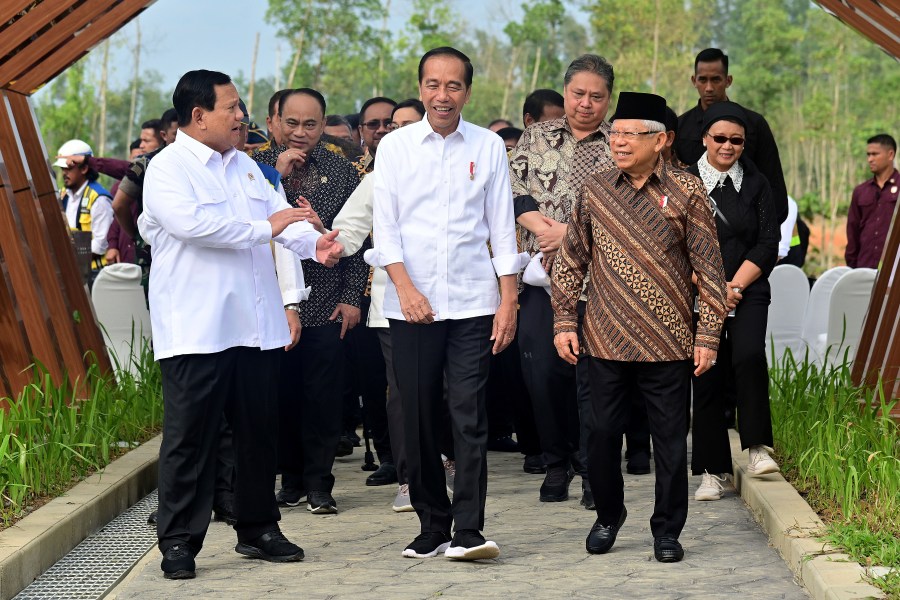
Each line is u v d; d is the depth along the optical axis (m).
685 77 63.69
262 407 6.15
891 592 4.96
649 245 5.97
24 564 5.81
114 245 13.50
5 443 6.77
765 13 65.56
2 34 8.83
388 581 5.76
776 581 5.67
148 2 9.27
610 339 6.02
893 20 8.51
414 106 8.77
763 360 7.34
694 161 9.23
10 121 9.31
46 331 9.21
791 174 64.62
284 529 7.01
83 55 9.44
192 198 5.89
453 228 6.14
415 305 6.00
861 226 15.12
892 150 14.80
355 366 8.63
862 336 9.50
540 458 8.88
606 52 64.69
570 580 5.72
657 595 5.45
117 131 77.50
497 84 78.44
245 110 7.61
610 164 7.58
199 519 6.00
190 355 5.90
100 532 6.94
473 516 6.08
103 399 8.73
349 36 58.84
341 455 9.82
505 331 6.17
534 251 7.72
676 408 6.05
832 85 63.25
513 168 7.74
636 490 7.97
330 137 10.11
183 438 5.93
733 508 7.30
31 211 9.34
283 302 6.61
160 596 5.58
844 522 6.18
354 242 7.38
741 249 7.40
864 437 7.26
